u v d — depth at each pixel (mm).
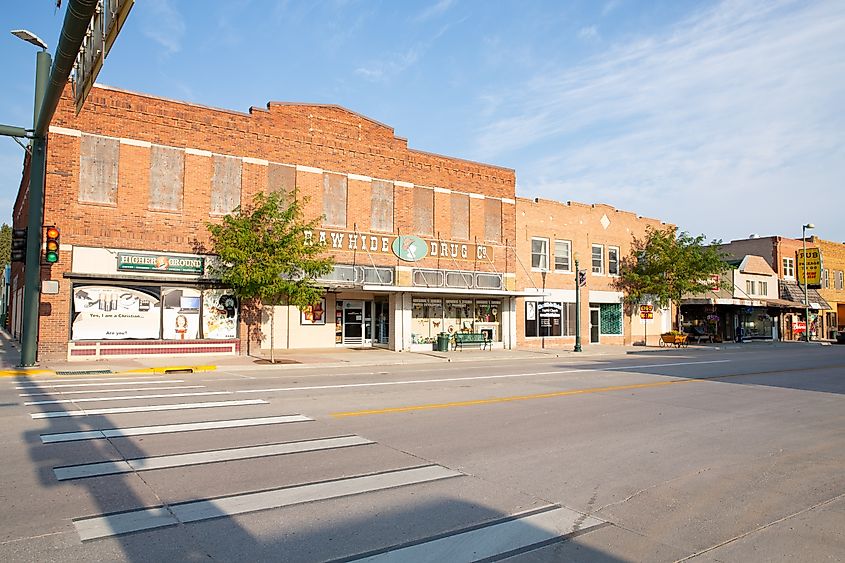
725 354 30594
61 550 4629
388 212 27500
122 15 8078
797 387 15773
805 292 49531
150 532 5020
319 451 7875
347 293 27922
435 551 4766
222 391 13414
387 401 12266
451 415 10766
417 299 28594
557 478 6910
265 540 4895
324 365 21297
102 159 20688
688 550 4914
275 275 20781
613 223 37156
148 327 21266
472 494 6238
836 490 6625
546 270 33500
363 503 5863
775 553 4883
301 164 25016
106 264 20484
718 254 40375
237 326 22969
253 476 6656
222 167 23016
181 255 21703
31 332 17797
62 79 12266
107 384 14688
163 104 21875
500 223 31438
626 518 5645
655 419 10719
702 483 6816
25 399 11820
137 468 6875
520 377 17500
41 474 6594
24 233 17938
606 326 36938
